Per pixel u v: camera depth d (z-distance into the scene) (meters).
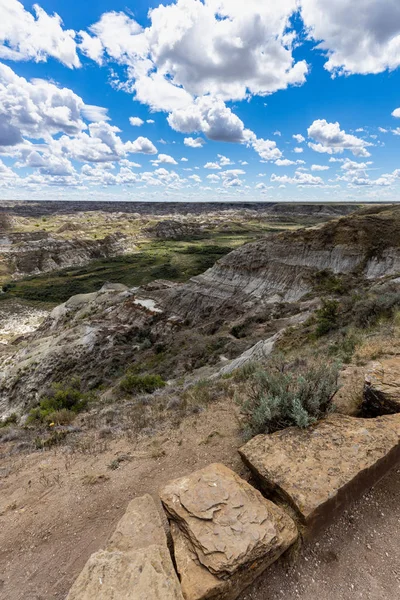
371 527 3.00
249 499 2.97
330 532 2.95
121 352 30.16
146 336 34.44
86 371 27.78
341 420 4.10
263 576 2.66
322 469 3.29
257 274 40.22
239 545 2.52
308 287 34.66
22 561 3.47
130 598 2.14
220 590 2.34
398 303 11.99
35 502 4.57
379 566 2.68
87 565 2.44
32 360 30.80
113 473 4.91
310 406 4.25
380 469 3.43
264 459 3.51
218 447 4.96
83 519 3.99
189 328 35.09
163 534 2.81
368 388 4.71
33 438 7.94
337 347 8.89
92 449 6.16
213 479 3.21
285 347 15.11
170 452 5.23
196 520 2.77
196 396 7.96
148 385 14.95
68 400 14.16
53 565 3.34
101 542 3.53
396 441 3.61
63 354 29.95
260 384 4.99
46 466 5.80
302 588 2.55
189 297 40.31
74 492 4.61
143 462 5.09
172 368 23.45
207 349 25.22
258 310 33.25
